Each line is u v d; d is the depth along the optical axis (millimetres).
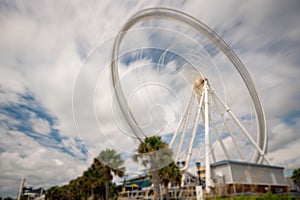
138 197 14000
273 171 20000
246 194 10320
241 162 17312
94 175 22000
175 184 13469
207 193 10688
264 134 23922
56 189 41031
